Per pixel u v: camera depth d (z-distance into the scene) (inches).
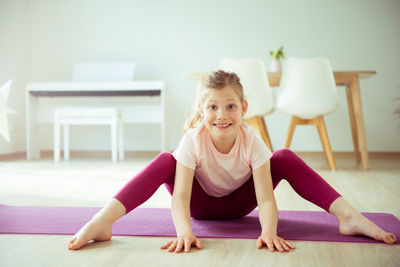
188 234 38.4
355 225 41.4
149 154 182.4
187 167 43.5
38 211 55.1
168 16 183.2
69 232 43.5
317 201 44.7
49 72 189.2
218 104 40.6
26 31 187.0
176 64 183.2
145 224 47.3
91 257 35.4
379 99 172.2
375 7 172.2
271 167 47.1
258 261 34.2
